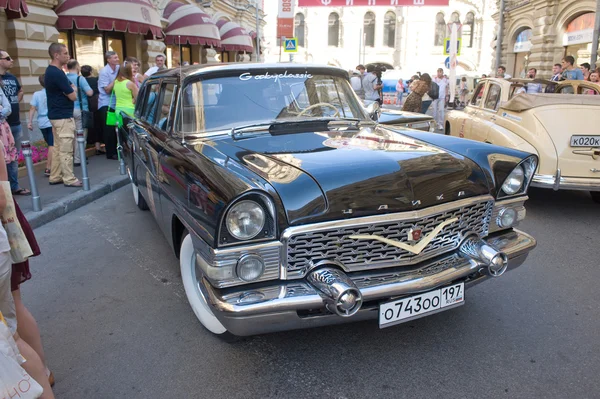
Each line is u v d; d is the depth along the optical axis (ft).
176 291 12.43
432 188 8.72
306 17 140.15
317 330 10.36
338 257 8.20
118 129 22.70
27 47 28.84
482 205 9.50
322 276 7.80
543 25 56.80
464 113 25.86
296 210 7.78
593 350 9.50
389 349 9.64
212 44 51.16
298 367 9.11
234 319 7.63
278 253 7.84
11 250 7.49
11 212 7.47
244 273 7.65
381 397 8.24
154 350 9.73
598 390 8.32
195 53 62.13
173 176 9.74
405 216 8.28
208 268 7.66
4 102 18.90
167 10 48.88
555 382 8.55
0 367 5.41
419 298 8.45
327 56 141.90
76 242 16.16
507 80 22.63
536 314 10.94
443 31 136.87
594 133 17.37
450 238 9.15
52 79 20.93
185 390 8.50
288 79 12.44
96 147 32.09
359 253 8.29
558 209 19.52
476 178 9.42
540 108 18.65
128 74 26.50
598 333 10.12
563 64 34.91
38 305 11.76
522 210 10.07
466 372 8.87
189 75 11.59
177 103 11.51
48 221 18.31
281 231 7.79
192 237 8.52
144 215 19.19
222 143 10.30
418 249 8.52
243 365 9.19
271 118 11.60
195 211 8.25
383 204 8.18
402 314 8.36
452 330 10.31
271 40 141.28
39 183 23.21
